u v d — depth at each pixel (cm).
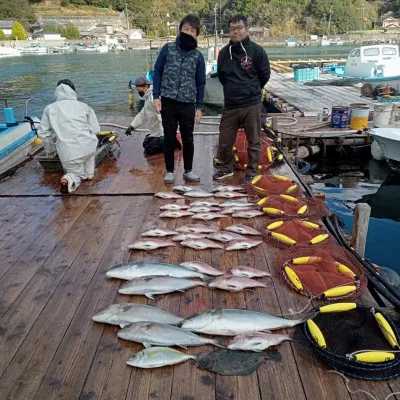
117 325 256
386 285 300
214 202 438
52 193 488
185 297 284
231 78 462
